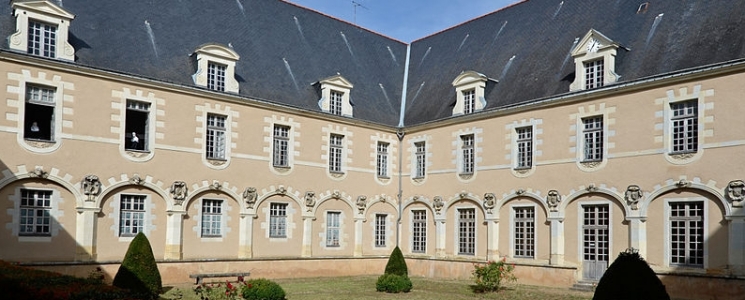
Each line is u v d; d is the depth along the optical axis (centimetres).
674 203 1825
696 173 1755
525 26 2689
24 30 1791
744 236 1633
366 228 2669
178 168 2108
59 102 1855
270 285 1611
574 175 2084
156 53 2164
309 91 2600
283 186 2391
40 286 992
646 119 1895
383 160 2800
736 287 1634
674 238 1819
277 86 2480
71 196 1869
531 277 2173
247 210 2269
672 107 1848
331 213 2567
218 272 2153
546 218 2162
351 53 3006
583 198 2059
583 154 2080
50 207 1834
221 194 2220
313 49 2820
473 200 2438
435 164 2639
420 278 2478
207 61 2212
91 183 1892
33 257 1786
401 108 2964
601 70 2066
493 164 2375
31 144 1794
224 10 2572
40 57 1806
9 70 1761
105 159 1941
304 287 2083
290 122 2438
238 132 2278
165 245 2072
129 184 1989
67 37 1891
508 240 2291
